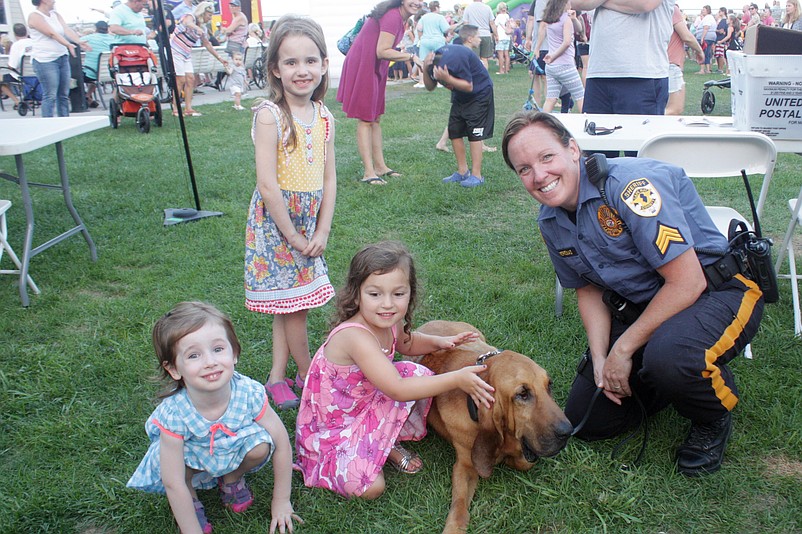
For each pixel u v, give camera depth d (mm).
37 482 2508
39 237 5184
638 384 2682
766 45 3691
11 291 4207
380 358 2404
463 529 2238
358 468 2393
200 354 2064
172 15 13367
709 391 2383
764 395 2898
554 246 2713
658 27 4598
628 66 4625
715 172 3316
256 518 2326
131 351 3443
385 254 2412
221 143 9117
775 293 2523
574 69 8836
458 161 6715
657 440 2672
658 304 2430
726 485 2414
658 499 2381
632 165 2520
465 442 2455
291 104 2855
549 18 8609
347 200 6070
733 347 2428
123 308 3936
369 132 6633
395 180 6824
